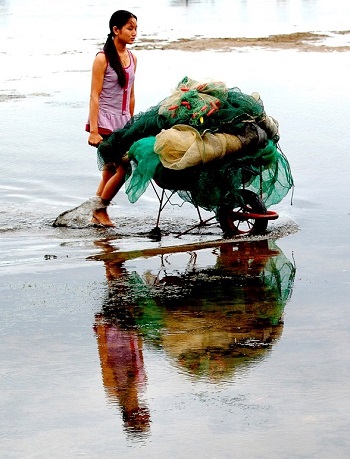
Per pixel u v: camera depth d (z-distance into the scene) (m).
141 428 4.70
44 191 10.97
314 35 28.92
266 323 6.22
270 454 4.42
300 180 11.15
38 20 37.56
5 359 5.64
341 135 13.77
